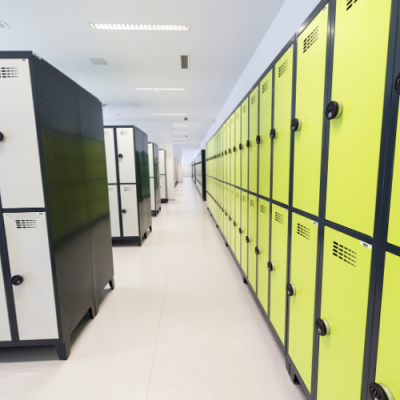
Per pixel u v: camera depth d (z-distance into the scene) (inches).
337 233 36.8
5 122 53.9
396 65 24.9
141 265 124.9
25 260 58.4
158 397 51.4
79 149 73.6
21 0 95.0
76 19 108.6
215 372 57.7
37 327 60.8
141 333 72.5
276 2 99.7
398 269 25.7
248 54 144.6
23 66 52.3
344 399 35.7
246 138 93.1
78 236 71.6
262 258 75.4
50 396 52.1
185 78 181.9
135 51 139.3
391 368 27.0
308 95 44.4
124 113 299.9
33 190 56.3
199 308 85.4
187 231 191.9
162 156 343.6
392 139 25.8
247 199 93.0
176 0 97.0
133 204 153.9
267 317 71.8
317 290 43.1
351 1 31.9
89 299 77.5
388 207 26.7
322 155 40.3
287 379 55.6
